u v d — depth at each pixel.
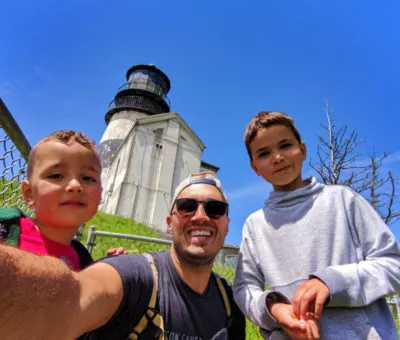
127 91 8.73
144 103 8.68
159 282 0.51
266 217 0.65
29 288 0.23
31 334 0.23
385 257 0.51
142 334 0.45
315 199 0.61
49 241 0.52
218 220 0.61
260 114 0.69
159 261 0.54
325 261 0.54
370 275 0.48
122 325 0.45
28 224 0.51
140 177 5.90
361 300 0.47
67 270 0.28
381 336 0.47
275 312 0.50
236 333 0.64
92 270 0.41
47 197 0.50
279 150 0.64
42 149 0.53
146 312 0.46
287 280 0.56
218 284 0.65
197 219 0.58
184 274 0.56
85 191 0.53
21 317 0.22
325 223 0.57
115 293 0.39
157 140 6.39
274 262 0.59
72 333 0.27
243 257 0.67
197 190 0.62
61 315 0.25
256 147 0.66
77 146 0.54
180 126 6.77
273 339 0.53
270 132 0.65
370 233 0.54
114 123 8.44
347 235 0.55
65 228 0.53
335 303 0.46
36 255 0.27
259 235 0.65
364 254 0.54
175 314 0.49
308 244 0.56
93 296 0.32
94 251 1.58
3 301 0.22
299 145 0.67
